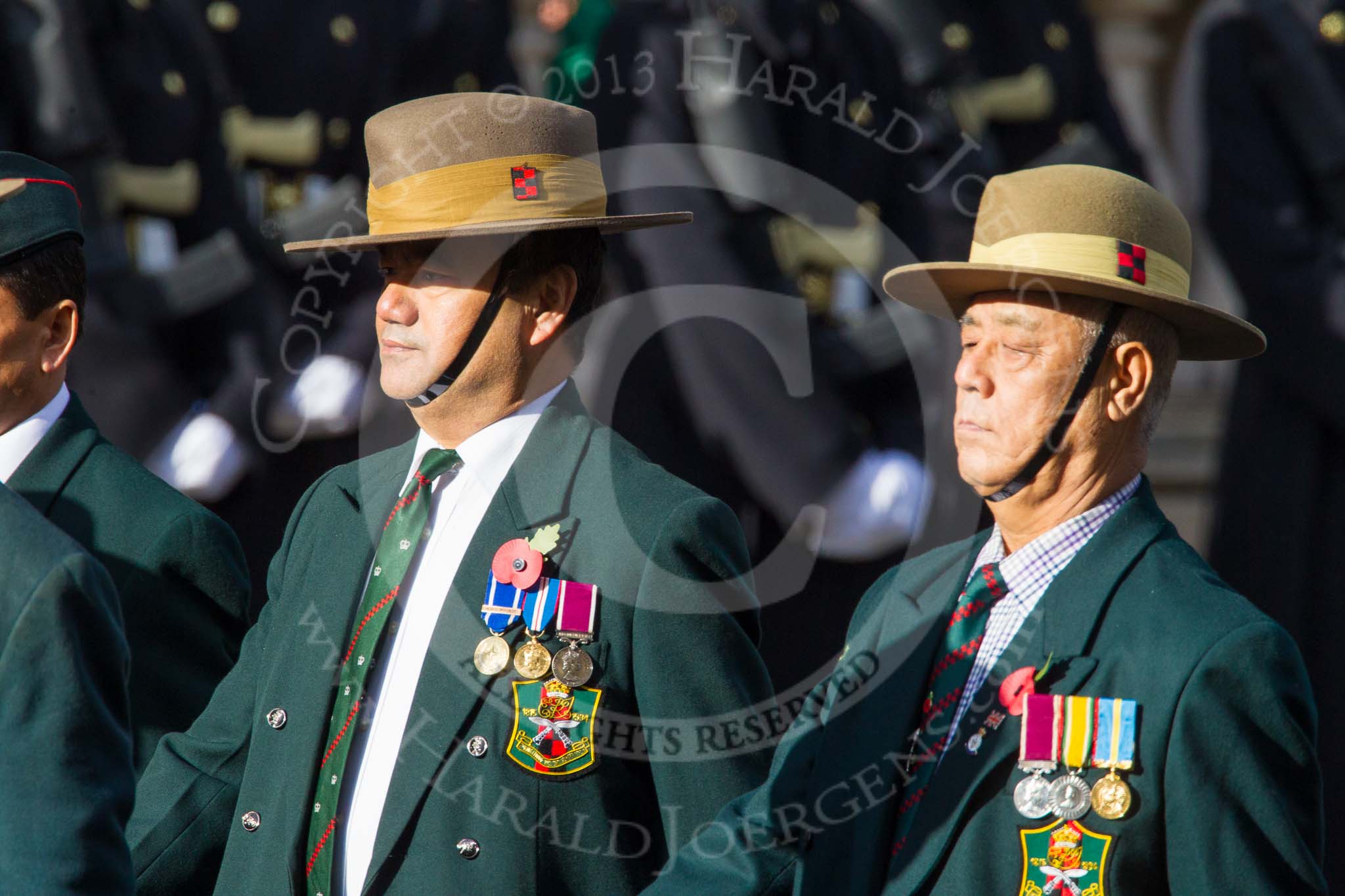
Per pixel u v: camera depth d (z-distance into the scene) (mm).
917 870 9281
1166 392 9867
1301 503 19984
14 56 18062
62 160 18172
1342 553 19875
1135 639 9156
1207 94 20500
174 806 11141
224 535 12133
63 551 9289
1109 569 9422
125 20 18844
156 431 18281
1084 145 18438
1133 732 8984
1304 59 19844
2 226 11562
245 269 19031
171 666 11859
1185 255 9875
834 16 16016
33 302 11734
